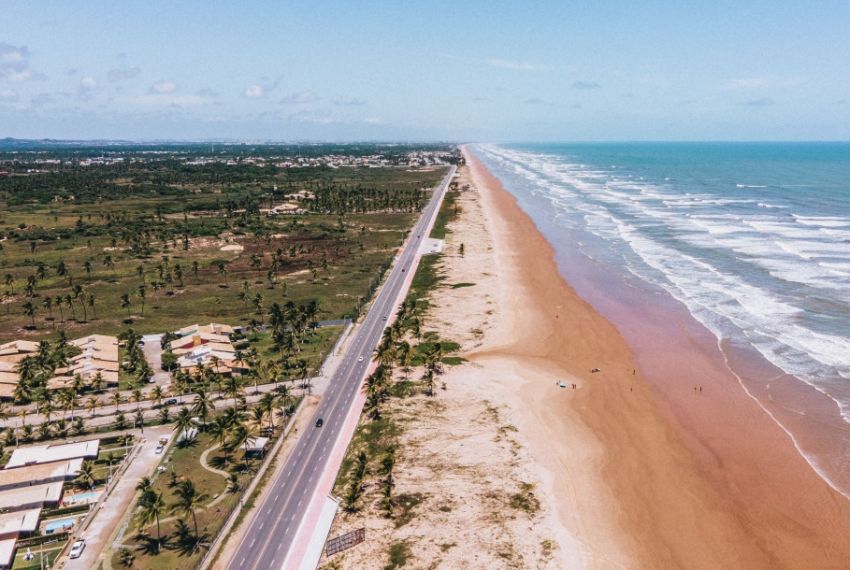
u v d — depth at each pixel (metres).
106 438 89.88
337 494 76.56
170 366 113.25
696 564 64.38
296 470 81.94
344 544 67.25
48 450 83.62
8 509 72.12
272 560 65.62
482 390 102.88
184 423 88.19
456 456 83.81
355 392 104.12
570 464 82.06
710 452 84.19
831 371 105.81
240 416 91.19
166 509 71.06
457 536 68.31
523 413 95.25
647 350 118.06
